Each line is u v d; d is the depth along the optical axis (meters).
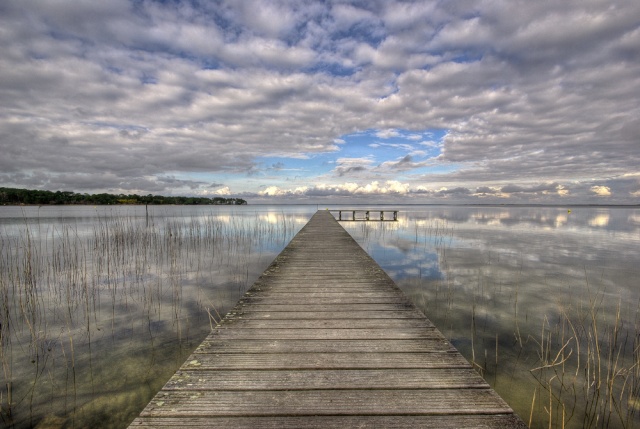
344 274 4.73
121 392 2.85
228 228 18.30
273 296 3.67
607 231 16.25
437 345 2.45
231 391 1.85
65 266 7.75
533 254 9.39
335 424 1.59
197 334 4.05
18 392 2.84
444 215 36.50
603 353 3.53
